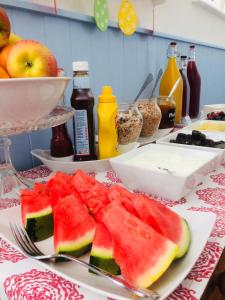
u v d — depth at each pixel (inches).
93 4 36.7
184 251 11.9
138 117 29.3
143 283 10.4
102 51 39.3
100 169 25.5
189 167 20.1
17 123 16.9
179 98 44.5
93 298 11.0
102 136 25.4
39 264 13.0
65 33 32.9
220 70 90.8
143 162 21.6
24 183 23.2
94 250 12.0
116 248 11.7
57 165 24.6
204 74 77.8
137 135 29.8
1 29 17.6
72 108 24.5
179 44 60.7
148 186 19.8
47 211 15.2
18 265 13.2
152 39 50.9
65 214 13.9
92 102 24.9
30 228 14.6
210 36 80.2
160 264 10.7
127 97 46.6
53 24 31.1
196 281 11.5
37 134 30.6
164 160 21.9
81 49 35.5
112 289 10.6
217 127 34.1
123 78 44.8
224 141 27.7
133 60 46.6
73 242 12.9
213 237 14.5
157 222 12.7
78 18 33.6
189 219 14.4
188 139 27.5
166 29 55.5
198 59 71.9
